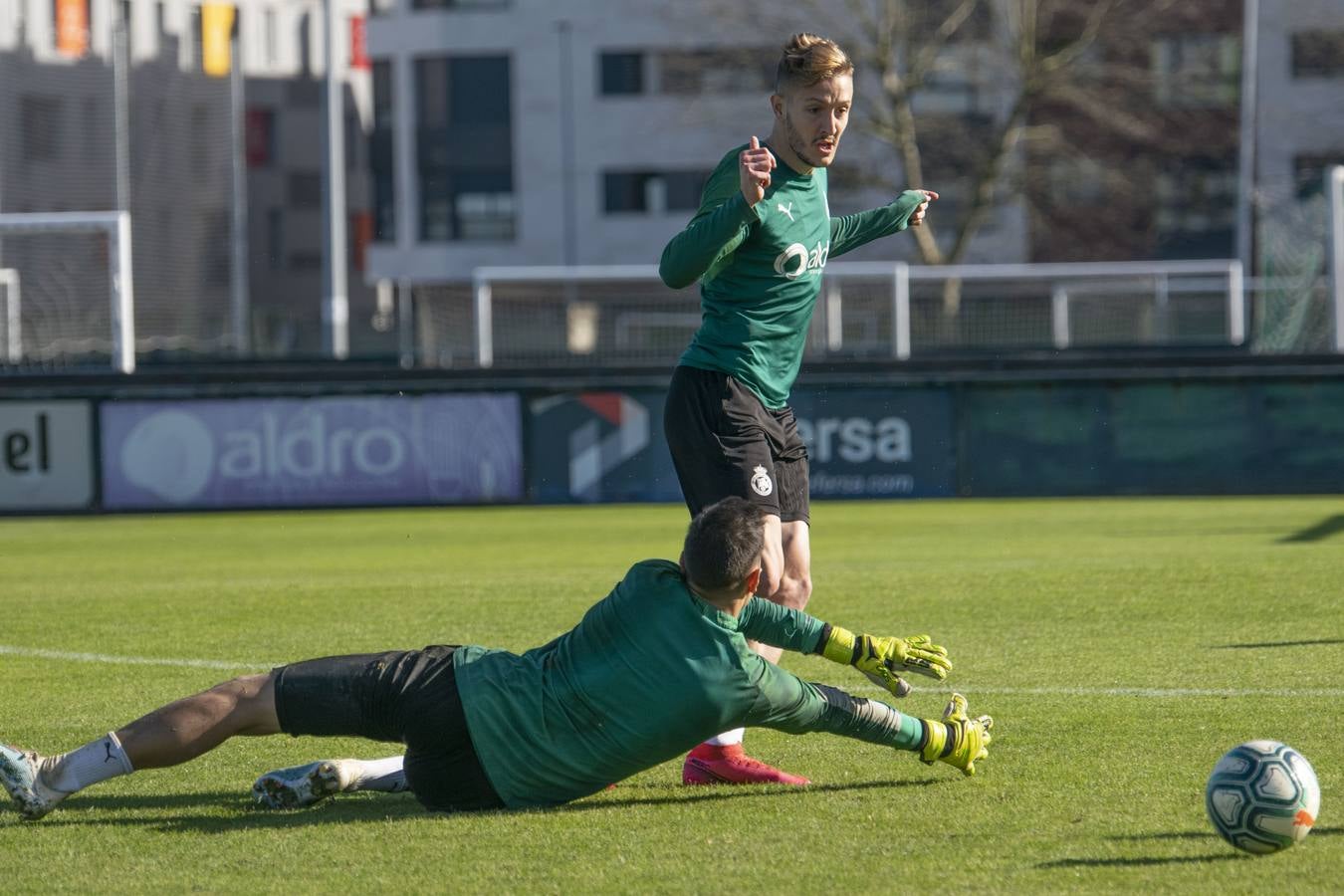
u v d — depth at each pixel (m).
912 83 145.62
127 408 67.00
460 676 17.16
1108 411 65.38
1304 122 164.75
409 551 50.88
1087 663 26.50
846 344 108.88
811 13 162.38
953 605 33.81
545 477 67.12
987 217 163.00
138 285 186.62
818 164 19.89
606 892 14.55
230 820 17.47
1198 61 168.38
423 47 183.12
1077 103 154.50
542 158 181.75
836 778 18.95
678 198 180.25
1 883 15.26
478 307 98.62
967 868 15.04
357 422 67.12
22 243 126.38
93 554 51.84
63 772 17.16
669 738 16.86
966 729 18.39
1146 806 17.20
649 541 52.97
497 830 16.66
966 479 66.12
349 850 16.09
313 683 17.06
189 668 27.95
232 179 190.75
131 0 192.62
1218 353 65.06
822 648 17.80
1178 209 172.00
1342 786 17.83
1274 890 14.16
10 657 29.23
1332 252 81.06
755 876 14.95
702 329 20.53
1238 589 35.06
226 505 67.12
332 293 115.69
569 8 179.75
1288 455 64.75
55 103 181.75
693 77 177.75
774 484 19.98
